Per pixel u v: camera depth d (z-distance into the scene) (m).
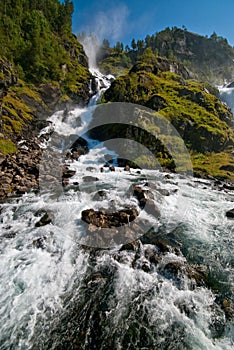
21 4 63.69
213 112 42.09
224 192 19.36
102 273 8.34
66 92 54.59
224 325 6.52
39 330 6.18
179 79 56.84
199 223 12.79
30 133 33.50
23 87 43.06
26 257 8.78
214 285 8.08
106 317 6.66
